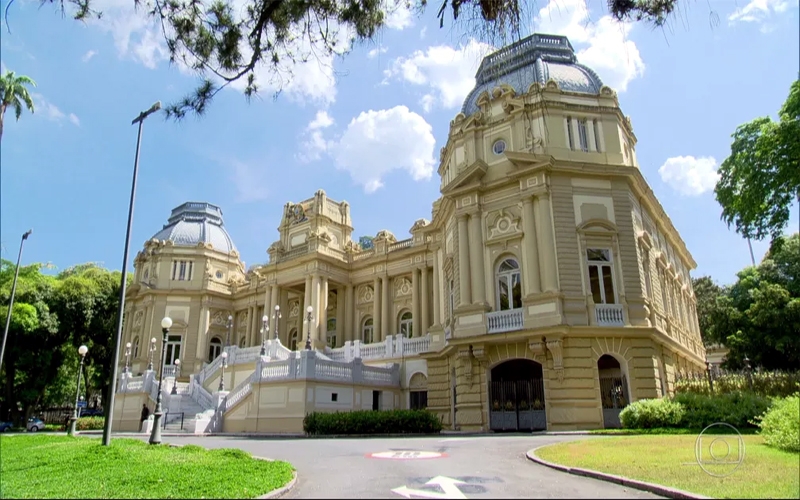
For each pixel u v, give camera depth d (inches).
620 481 350.6
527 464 448.1
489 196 1040.2
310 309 1177.4
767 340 1428.4
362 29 384.8
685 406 736.3
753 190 1023.6
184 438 888.9
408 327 1534.2
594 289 947.3
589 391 868.6
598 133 1043.9
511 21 338.6
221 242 2068.2
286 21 386.6
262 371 1086.4
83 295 1802.4
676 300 1365.7
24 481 414.0
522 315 930.1
